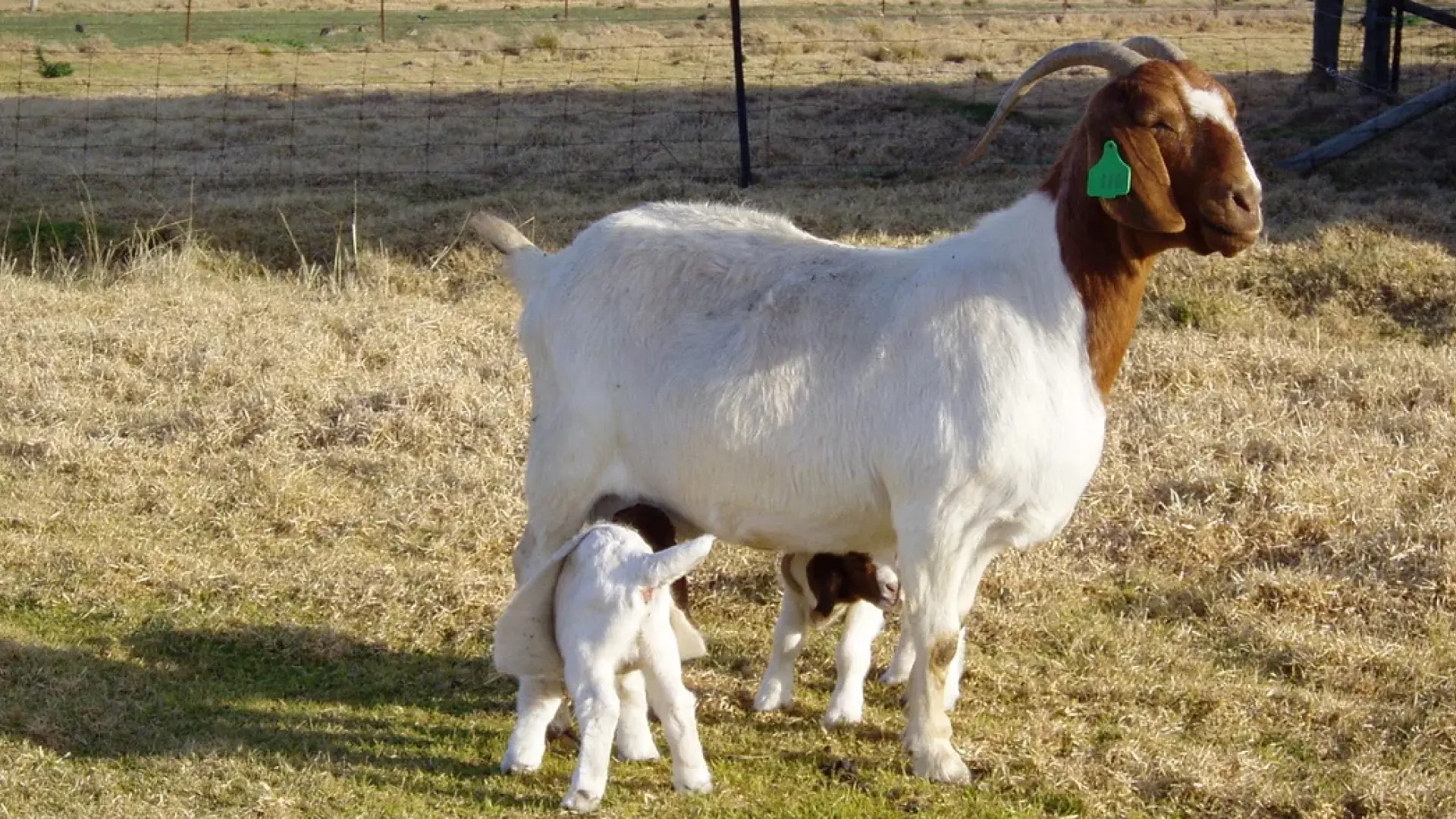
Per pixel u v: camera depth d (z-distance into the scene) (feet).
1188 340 32.12
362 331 32.50
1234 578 21.34
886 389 15.64
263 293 36.22
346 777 16.12
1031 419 15.42
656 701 15.49
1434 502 23.36
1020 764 16.74
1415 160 48.88
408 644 19.90
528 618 15.49
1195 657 19.60
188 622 20.11
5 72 75.46
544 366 17.19
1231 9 111.14
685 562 14.44
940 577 15.70
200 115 59.93
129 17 116.16
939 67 73.26
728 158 50.19
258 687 18.54
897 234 39.96
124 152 52.42
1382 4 60.64
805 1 135.44
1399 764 16.97
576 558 15.20
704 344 16.25
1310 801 16.02
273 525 23.53
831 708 17.88
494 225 18.20
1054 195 16.12
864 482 15.85
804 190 45.96
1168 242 15.61
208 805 15.40
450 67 78.07
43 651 18.92
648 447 16.48
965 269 16.06
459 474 25.02
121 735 16.99
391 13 123.54
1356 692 18.71
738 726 17.85
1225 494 23.77
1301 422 26.99
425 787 15.96
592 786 15.16
